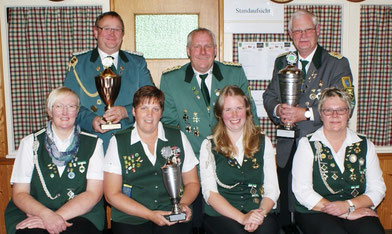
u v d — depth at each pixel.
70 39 3.07
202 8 3.11
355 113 3.20
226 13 3.09
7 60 3.07
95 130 2.36
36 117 3.14
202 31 2.44
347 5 3.10
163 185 2.14
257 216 1.96
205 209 2.24
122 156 2.10
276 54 3.14
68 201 2.05
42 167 2.05
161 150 2.09
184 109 2.53
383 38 3.16
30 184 2.09
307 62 2.60
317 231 2.03
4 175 3.17
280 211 2.56
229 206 2.08
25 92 3.12
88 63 2.56
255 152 2.17
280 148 2.61
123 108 2.43
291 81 2.37
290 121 2.40
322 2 3.10
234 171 2.16
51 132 2.08
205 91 2.53
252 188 2.18
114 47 2.52
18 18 3.05
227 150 2.16
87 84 2.54
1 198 3.20
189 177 2.21
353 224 2.04
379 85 3.21
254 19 3.09
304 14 2.50
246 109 2.17
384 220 3.31
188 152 2.23
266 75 3.16
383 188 2.16
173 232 1.99
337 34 3.14
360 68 3.18
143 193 2.12
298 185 2.17
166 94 2.56
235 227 2.01
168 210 2.14
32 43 3.07
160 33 3.14
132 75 2.59
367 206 2.11
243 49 3.13
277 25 3.11
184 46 3.16
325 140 2.18
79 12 3.05
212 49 2.44
